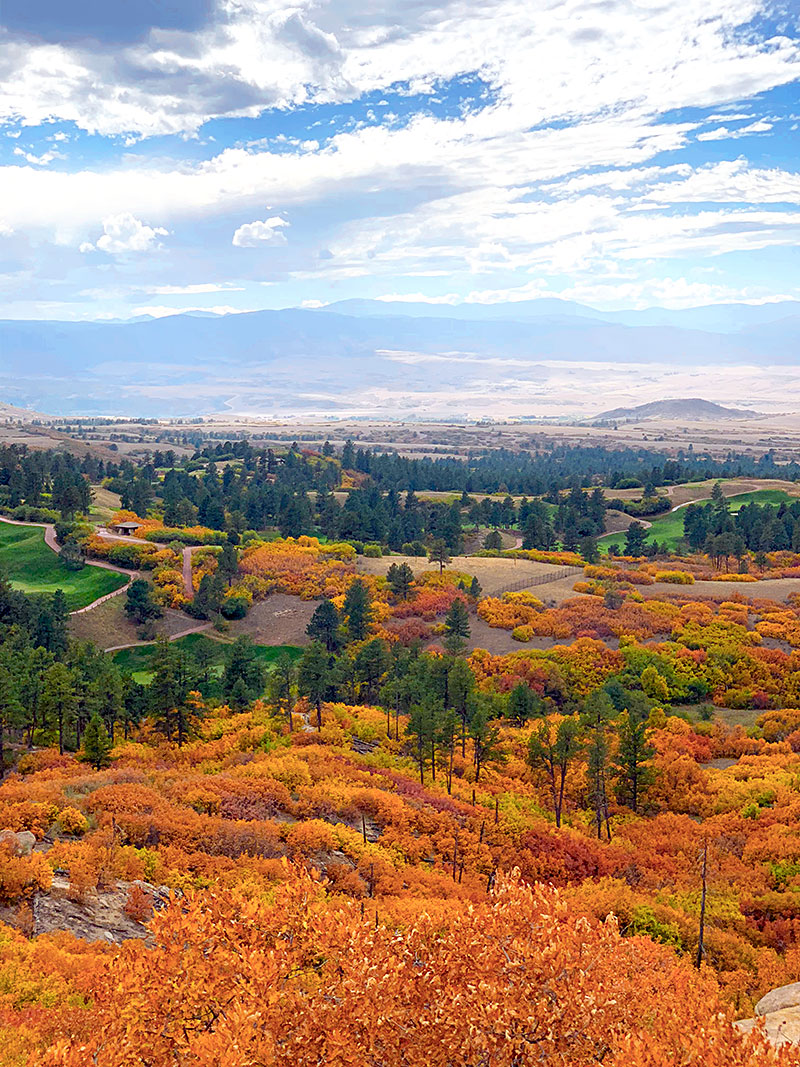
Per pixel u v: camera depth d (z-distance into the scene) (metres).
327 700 92.00
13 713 62.62
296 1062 17.12
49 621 106.44
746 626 115.94
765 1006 28.33
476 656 105.31
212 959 19.39
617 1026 17.81
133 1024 18.05
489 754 68.56
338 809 51.59
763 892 45.88
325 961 20.17
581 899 41.97
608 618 117.00
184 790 49.59
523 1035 17.28
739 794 62.69
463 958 19.17
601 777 60.88
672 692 94.69
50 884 32.41
